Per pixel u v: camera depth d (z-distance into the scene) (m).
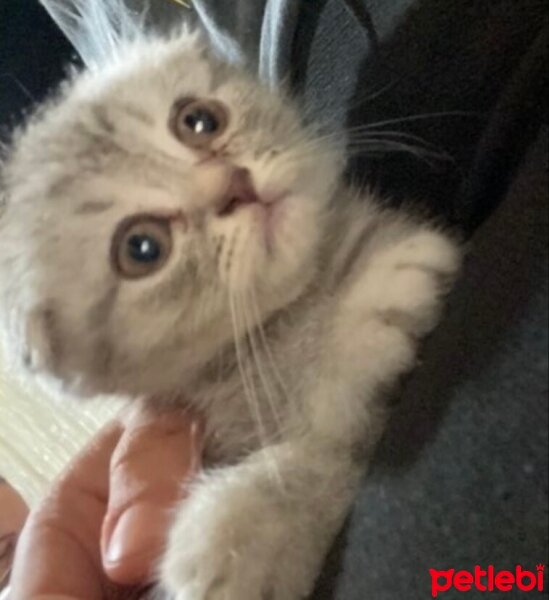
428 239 0.12
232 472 0.12
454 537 0.08
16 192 0.15
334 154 0.14
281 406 0.12
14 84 0.25
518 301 0.08
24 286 0.15
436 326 0.10
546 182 0.08
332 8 0.15
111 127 0.14
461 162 0.12
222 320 0.13
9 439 0.29
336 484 0.11
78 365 0.14
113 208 0.13
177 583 0.11
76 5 0.19
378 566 0.08
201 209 0.13
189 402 0.14
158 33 0.18
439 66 0.12
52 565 0.14
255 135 0.14
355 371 0.11
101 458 0.15
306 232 0.13
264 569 0.11
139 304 0.13
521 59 0.10
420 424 0.08
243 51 0.17
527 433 0.07
